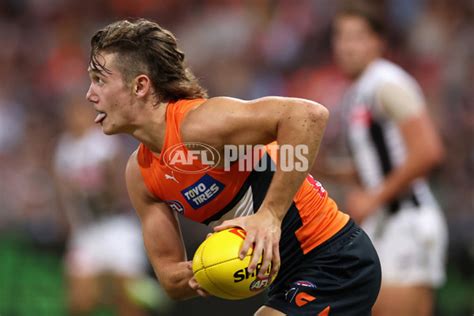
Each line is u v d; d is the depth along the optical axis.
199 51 42.91
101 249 29.66
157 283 29.59
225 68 40.94
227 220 12.87
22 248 29.73
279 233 12.40
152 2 47.03
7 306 29.16
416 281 19.81
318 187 13.97
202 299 27.69
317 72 40.41
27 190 35.53
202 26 44.59
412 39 39.88
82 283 29.62
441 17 40.56
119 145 34.53
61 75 44.59
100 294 29.75
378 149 20.17
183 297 13.95
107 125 13.16
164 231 13.84
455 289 25.23
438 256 20.23
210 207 13.25
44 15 48.12
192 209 13.33
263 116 12.42
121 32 12.93
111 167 30.06
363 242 13.84
